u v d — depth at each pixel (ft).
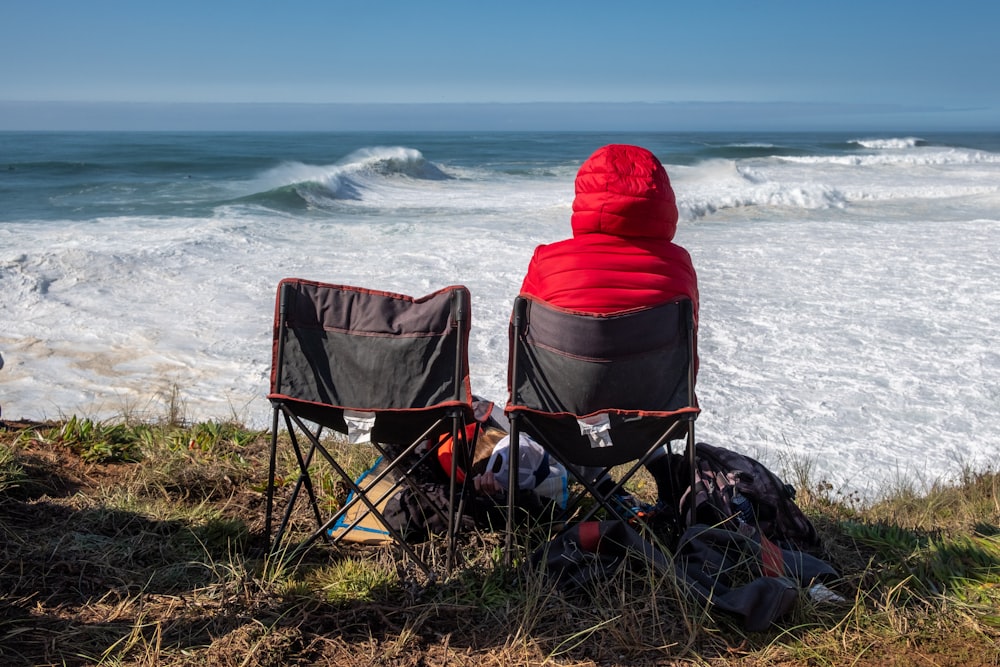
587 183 9.52
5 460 11.39
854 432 20.95
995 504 14.30
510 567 9.16
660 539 10.07
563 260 9.47
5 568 8.61
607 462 9.30
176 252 39.70
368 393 8.98
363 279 36.76
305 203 70.54
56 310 29.94
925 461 19.33
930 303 33.14
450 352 9.00
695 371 9.08
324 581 9.03
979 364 25.88
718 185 90.43
